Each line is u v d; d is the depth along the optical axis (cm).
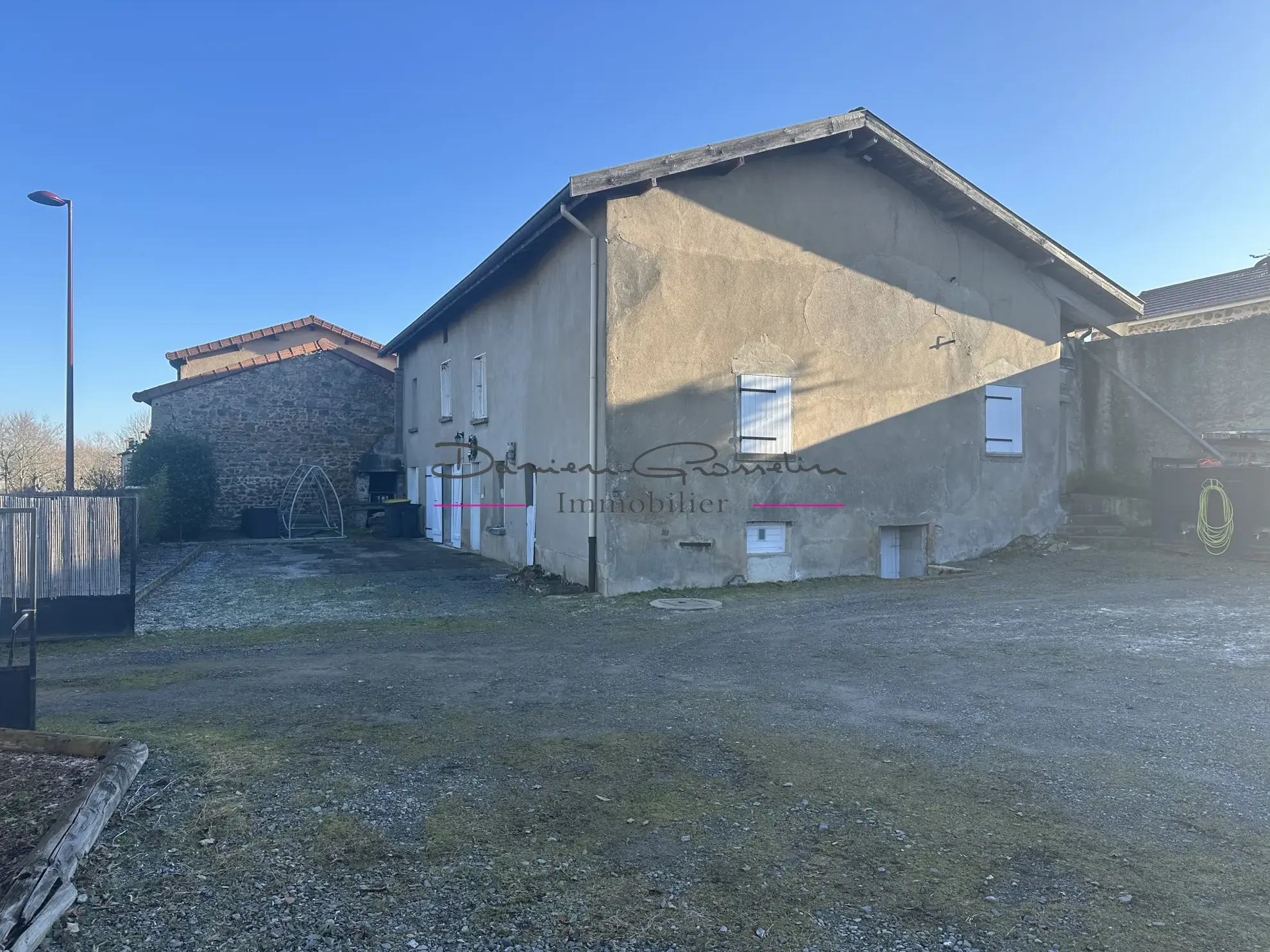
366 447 2156
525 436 1245
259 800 359
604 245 969
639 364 981
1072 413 1481
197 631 809
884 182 1165
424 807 354
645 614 864
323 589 1082
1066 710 490
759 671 607
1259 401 1259
